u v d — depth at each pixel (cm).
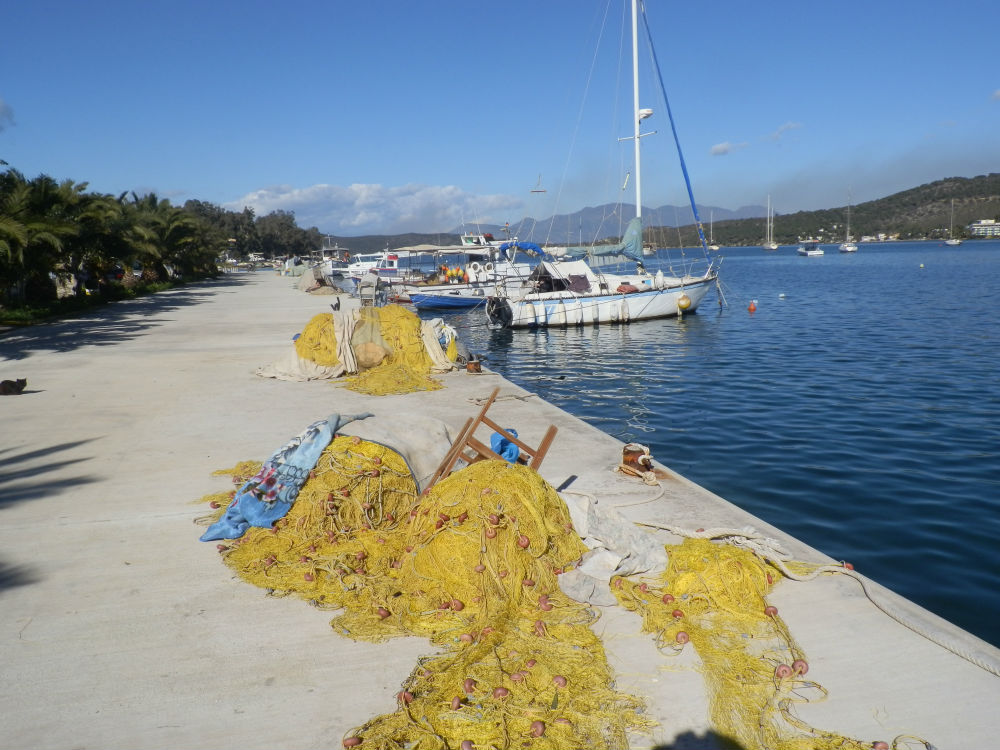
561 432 991
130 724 379
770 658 431
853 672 419
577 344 2820
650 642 451
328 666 431
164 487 761
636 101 3619
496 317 3319
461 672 410
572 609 481
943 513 914
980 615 659
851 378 1900
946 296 4641
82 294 3347
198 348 1825
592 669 415
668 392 1798
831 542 830
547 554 523
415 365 1448
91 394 1253
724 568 507
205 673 425
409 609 492
